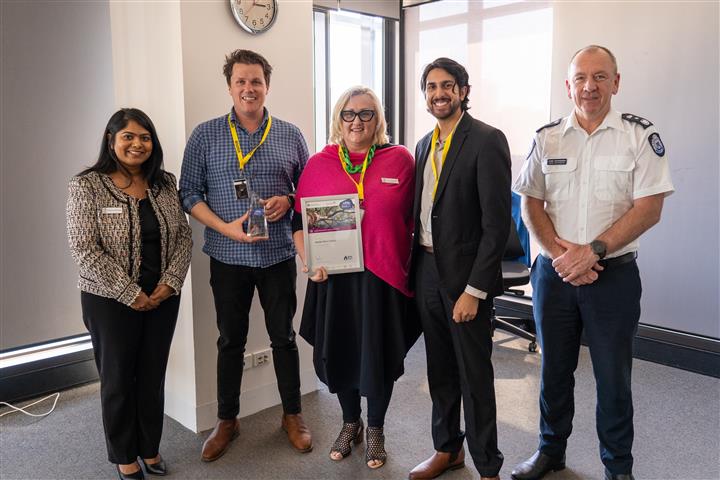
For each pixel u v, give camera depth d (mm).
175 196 2404
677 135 3480
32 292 3223
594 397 3186
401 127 5047
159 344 2350
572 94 2111
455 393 2330
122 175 2268
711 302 3475
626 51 3602
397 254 2248
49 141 3186
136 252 2225
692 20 3340
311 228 2254
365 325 2262
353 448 2641
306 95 3125
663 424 2863
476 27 4418
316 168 2330
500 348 4059
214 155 2475
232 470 2486
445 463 2391
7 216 3090
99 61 3336
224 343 2607
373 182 2236
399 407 3080
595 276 2076
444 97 2006
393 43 4957
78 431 2854
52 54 3146
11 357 3236
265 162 2510
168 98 2699
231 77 2412
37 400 3203
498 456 2203
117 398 2271
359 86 2268
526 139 4238
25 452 2648
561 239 2186
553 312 2246
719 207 3383
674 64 3436
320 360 2404
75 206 2143
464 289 2061
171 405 2982
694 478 2391
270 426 2891
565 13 3803
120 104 3012
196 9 2617
